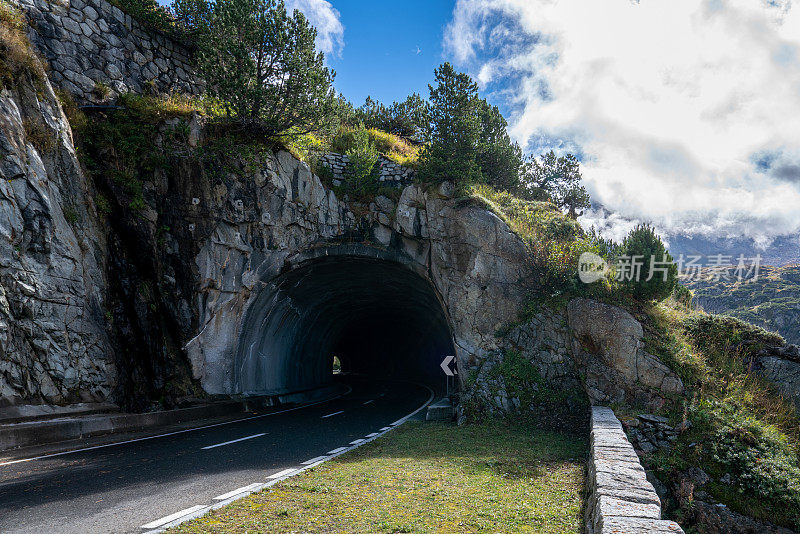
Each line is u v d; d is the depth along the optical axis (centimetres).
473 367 1720
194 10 2038
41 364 1206
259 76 1817
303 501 616
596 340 1477
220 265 1839
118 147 1702
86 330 1381
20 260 1202
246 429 1394
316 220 2077
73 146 1509
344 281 2492
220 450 1036
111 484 719
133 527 512
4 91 1257
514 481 777
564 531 538
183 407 1648
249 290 1928
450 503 629
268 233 1961
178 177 1789
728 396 1312
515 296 1788
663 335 1469
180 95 2030
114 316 1543
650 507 489
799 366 1410
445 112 2048
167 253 1745
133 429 1307
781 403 1325
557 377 1554
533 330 1670
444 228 1977
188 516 548
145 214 1698
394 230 2094
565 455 1021
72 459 916
